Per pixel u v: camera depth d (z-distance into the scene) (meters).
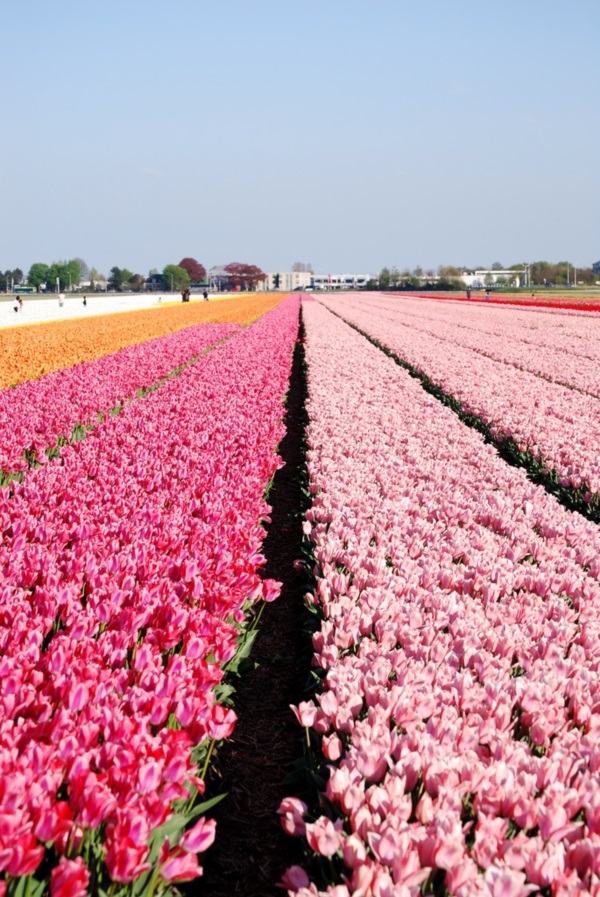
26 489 8.88
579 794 3.77
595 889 3.12
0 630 4.96
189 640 4.97
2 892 3.09
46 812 3.19
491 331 42.69
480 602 6.41
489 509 9.05
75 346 30.56
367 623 5.64
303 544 8.23
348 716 4.38
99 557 6.84
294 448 16.44
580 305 70.44
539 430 14.27
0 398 15.83
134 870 3.12
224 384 19.00
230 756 5.60
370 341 37.44
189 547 7.15
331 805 3.92
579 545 8.17
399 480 10.23
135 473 9.98
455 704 4.63
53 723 3.94
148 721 4.16
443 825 3.44
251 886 4.38
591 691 4.95
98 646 4.94
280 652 7.18
